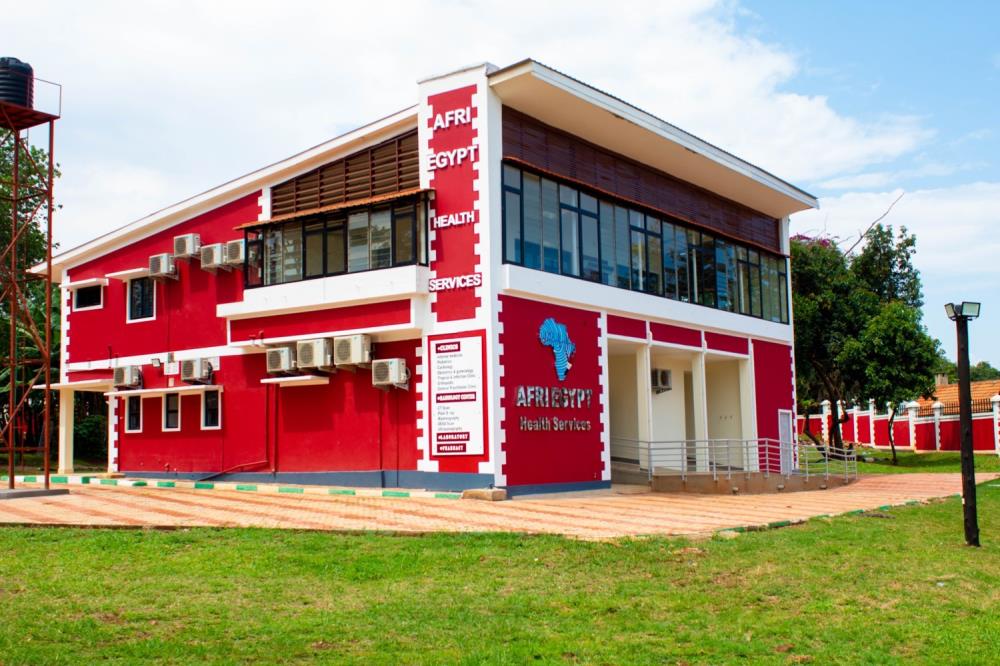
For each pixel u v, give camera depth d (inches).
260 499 783.7
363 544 534.3
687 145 1027.3
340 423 895.7
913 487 1076.5
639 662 339.9
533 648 349.4
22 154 1496.1
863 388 1641.2
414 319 834.8
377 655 338.0
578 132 960.3
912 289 1990.7
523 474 832.3
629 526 605.9
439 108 863.1
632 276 1017.5
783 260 1350.9
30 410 1672.0
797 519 659.4
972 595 451.8
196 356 1012.5
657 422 1198.9
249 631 366.0
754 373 1242.0
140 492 863.7
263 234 938.1
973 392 1956.2
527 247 870.4
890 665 344.8
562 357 896.3
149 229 1069.1
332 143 920.9
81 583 438.9
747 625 391.2
